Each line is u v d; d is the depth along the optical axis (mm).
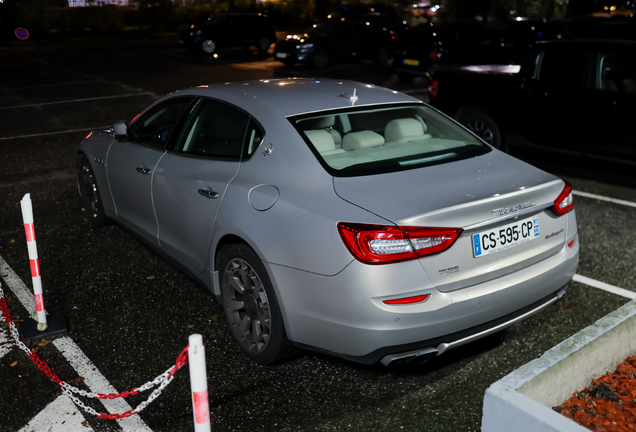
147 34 35406
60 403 3045
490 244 2887
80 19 35594
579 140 6672
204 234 3576
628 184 6867
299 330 3004
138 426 2871
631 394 2766
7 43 29422
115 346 3580
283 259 2963
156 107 4500
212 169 3621
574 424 2096
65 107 12086
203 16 38750
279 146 3324
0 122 10656
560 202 3189
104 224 5469
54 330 3693
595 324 2830
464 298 2787
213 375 3281
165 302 4145
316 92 3855
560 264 3178
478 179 3117
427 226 2699
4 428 2852
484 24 15672
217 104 3869
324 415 2932
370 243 2668
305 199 3004
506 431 2273
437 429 2820
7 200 6438
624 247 5039
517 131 7234
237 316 3414
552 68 6840
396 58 15164
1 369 3344
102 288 4352
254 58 21438
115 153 4703
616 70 6324
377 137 3438
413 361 2906
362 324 2711
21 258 4895
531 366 2502
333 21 19250
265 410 2979
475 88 7566
